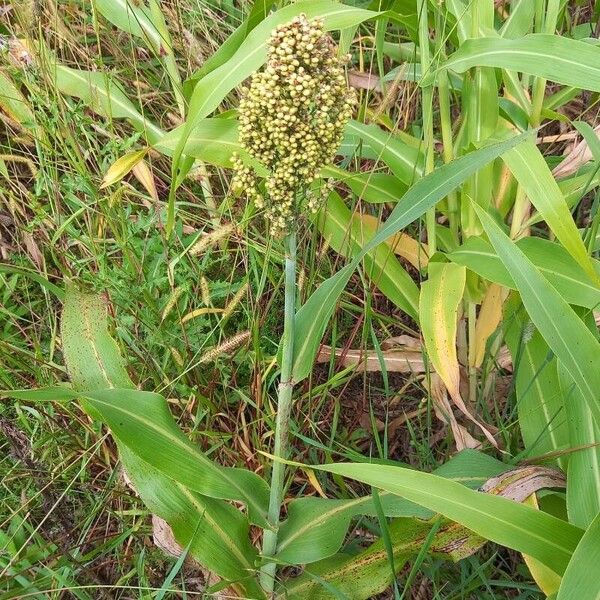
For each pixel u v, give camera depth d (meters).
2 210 1.21
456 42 1.08
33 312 1.11
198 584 0.93
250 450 1.00
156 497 0.78
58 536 0.91
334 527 0.83
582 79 0.79
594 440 0.79
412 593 0.93
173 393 1.04
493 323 1.04
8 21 1.22
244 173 0.69
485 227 0.75
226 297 1.10
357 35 1.48
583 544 0.63
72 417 0.98
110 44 1.33
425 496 0.69
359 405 1.14
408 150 1.07
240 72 0.77
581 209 1.27
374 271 1.08
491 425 1.04
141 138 1.26
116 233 1.04
